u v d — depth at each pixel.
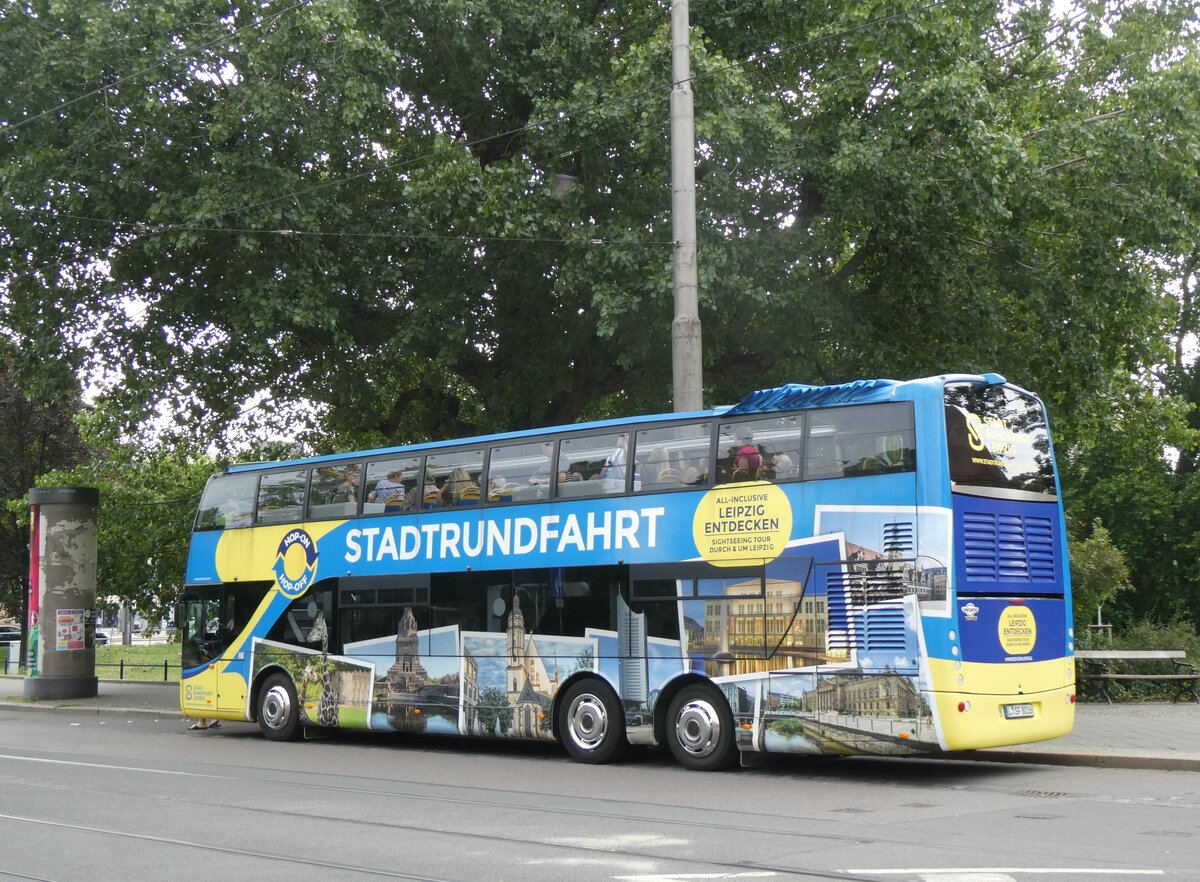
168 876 8.63
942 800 12.10
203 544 21.39
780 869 8.46
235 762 16.58
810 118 21.62
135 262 22.33
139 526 35.28
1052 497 14.08
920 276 21.94
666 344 21.97
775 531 14.09
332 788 13.55
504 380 24.05
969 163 19.77
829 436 13.83
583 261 20.88
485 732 16.66
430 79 23.14
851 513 13.48
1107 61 22.36
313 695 19.12
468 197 20.88
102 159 20.88
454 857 9.15
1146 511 42.38
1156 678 20.69
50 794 13.11
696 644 14.63
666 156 20.36
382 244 22.22
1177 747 15.12
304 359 23.80
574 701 15.80
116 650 59.34
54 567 28.91
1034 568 13.64
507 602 16.64
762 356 23.55
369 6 21.45
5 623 63.44
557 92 22.64
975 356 22.36
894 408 13.36
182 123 20.97
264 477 20.64
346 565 18.88
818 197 21.95
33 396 23.78
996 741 12.83
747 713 14.09
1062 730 13.61
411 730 17.55
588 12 23.73
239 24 21.11
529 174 21.53
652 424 15.54
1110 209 21.27
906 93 19.67
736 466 14.58
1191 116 20.72
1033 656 13.41
